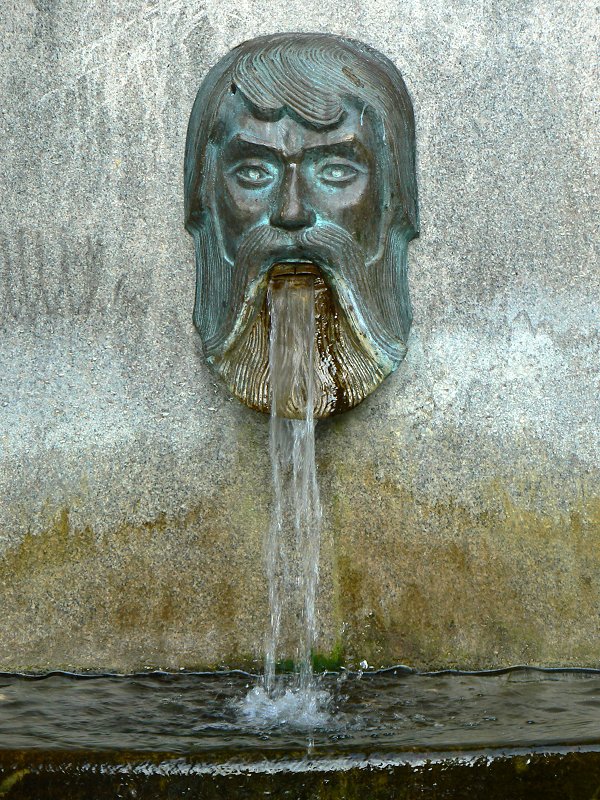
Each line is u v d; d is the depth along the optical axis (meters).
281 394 6.38
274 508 6.65
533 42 6.87
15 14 6.93
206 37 6.89
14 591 6.63
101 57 6.90
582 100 6.89
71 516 6.68
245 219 6.25
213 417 6.73
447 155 6.84
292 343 6.35
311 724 5.30
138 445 6.73
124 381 6.77
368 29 6.89
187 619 6.60
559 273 6.81
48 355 6.79
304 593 6.62
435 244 6.80
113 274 6.82
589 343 6.78
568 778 4.56
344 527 6.66
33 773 4.54
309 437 6.48
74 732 5.07
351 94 6.21
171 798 4.49
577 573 6.62
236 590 6.62
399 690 6.09
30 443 6.74
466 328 6.78
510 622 6.58
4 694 6.02
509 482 6.68
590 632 6.58
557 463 6.70
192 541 6.66
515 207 6.84
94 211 6.85
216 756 4.55
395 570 6.63
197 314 6.68
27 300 6.82
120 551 6.66
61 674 6.52
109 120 6.88
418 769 4.54
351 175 6.25
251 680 6.39
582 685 6.23
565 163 6.86
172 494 6.68
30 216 6.86
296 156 6.16
